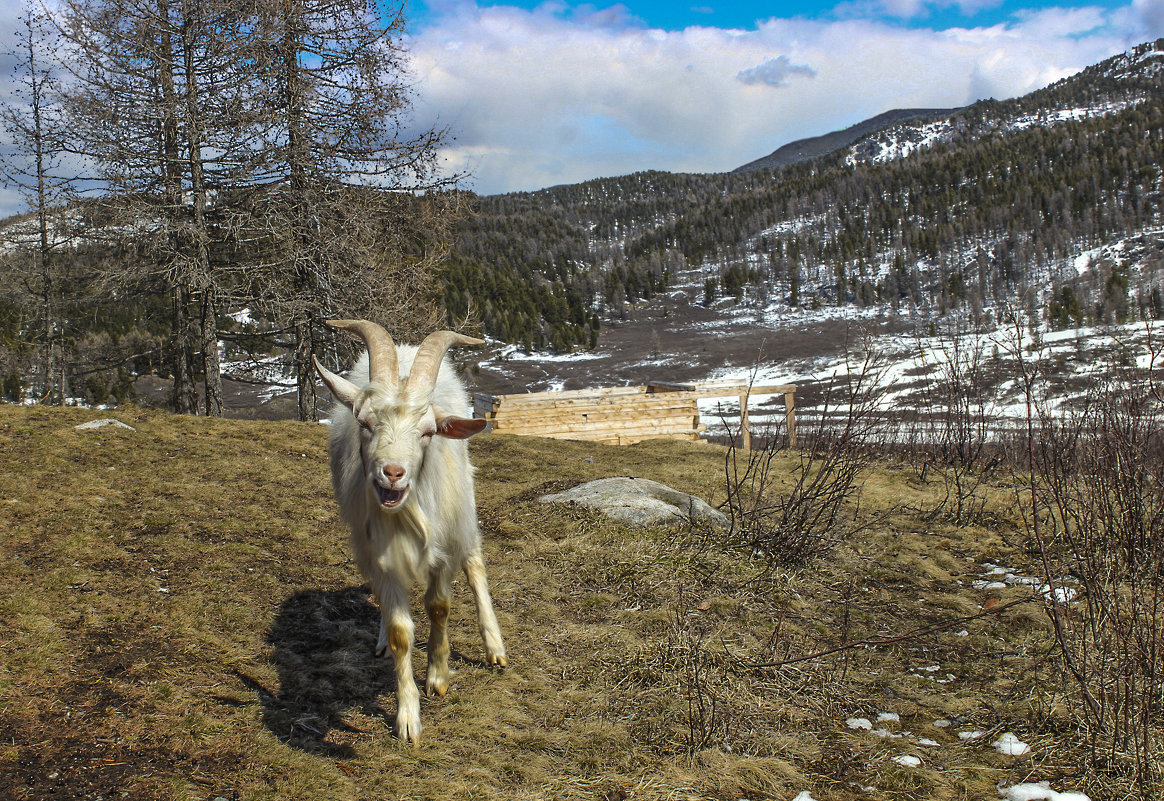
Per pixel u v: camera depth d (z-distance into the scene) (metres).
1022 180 199.75
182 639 4.35
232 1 16.23
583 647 4.76
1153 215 160.38
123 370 22.05
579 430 13.53
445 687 4.10
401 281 18.23
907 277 161.38
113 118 15.56
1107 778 3.37
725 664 4.49
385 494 3.27
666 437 13.55
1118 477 5.54
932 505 8.36
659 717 3.96
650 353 123.12
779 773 3.51
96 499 6.49
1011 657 4.65
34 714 3.45
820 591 5.82
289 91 17.31
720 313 161.50
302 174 17.30
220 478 7.59
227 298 16.56
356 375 4.43
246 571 5.45
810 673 4.44
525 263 190.38
